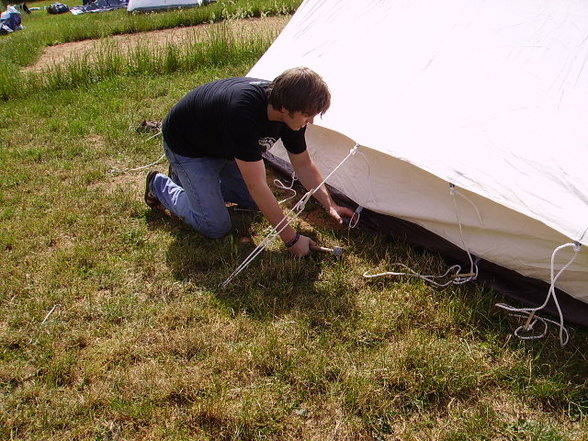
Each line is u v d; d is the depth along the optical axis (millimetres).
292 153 2939
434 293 2594
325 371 2221
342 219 3139
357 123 2906
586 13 2688
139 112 5477
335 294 2635
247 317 2525
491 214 2467
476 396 2115
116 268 2918
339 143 3102
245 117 2500
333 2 3783
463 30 2910
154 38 9945
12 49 10109
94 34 11109
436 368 2176
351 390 2119
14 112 5793
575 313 2395
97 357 2342
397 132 2742
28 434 2033
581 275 2281
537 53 2641
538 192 2277
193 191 2975
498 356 2273
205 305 2619
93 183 3986
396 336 2393
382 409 2062
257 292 2652
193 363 2301
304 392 2152
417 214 2746
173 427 2035
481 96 2637
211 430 2023
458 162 2502
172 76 6863
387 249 2869
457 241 2658
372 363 2244
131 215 3445
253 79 2697
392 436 1987
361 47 3314
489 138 2500
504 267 2549
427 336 2379
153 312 2584
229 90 2582
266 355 2275
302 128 2811
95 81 6898
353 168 3039
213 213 3016
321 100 2373
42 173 4164
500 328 2395
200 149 2879
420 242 2871
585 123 2361
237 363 2277
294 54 3717
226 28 8367
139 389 2176
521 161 2381
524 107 2508
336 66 3348
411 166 2719
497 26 2826
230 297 2660
